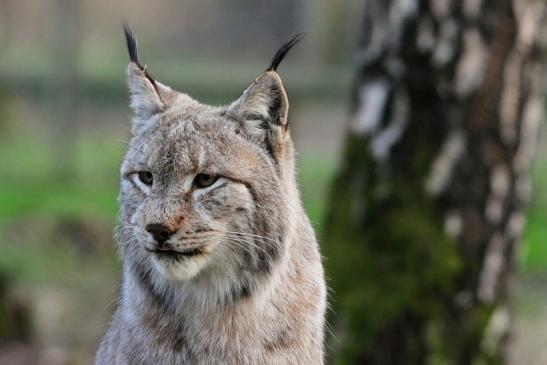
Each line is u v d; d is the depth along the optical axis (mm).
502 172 11672
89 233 17516
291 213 8172
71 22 21906
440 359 11648
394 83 11773
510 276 11992
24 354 14172
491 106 11523
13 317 14820
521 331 14914
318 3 26875
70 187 20688
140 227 7770
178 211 7676
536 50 11703
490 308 11812
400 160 11781
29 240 16984
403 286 11711
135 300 8195
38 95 24578
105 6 29969
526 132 11797
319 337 8359
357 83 12250
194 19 28797
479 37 11453
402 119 11742
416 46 11562
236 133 7984
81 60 24531
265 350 8039
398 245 11742
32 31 29641
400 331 11711
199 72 24062
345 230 12148
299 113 22562
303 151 23000
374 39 11969
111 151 22203
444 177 11625
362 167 12062
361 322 11789
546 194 19344
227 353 8039
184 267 7750
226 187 7789
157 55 28297
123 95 23156
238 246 7875
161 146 7891
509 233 11852
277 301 8047
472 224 11672
